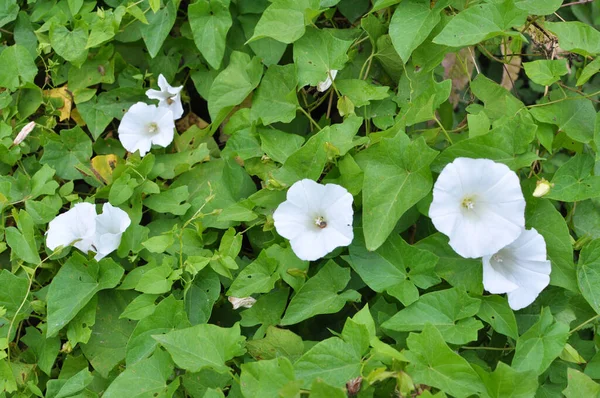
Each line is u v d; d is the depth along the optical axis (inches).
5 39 33.8
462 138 29.9
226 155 30.5
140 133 31.7
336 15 32.5
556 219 27.8
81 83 32.5
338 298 28.0
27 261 29.8
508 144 27.6
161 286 28.4
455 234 26.8
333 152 28.7
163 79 31.6
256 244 30.0
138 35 32.3
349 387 25.7
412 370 25.6
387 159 27.8
